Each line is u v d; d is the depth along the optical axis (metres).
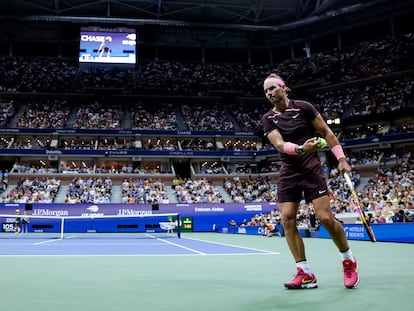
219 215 34.22
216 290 4.04
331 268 6.42
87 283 4.64
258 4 46.78
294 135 4.20
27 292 3.95
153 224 33.53
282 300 3.38
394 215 21.27
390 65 43.28
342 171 4.13
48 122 42.84
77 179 37.09
